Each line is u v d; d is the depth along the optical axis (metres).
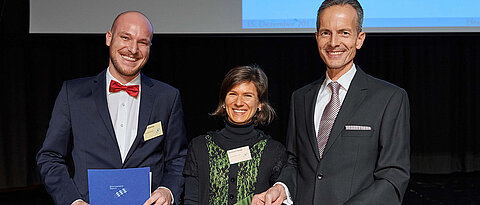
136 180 1.62
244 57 5.11
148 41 1.70
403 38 5.11
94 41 4.88
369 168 1.46
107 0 3.85
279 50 5.15
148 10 3.88
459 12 3.82
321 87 1.66
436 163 5.10
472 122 5.14
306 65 5.13
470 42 5.09
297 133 1.65
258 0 3.90
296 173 1.65
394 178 1.39
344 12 1.46
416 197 4.19
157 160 1.78
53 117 1.73
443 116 5.11
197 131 5.10
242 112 1.74
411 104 5.10
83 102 1.73
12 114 4.61
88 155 1.70
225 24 3.92
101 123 1.71
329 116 1.54
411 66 5.08
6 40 4.54
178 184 1.72
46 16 3.82
